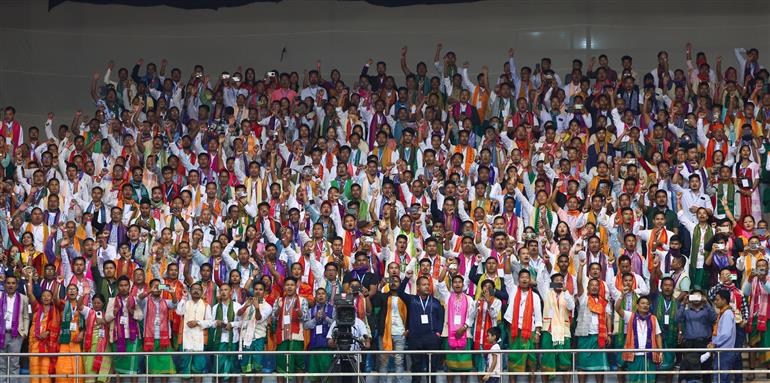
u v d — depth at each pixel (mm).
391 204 43031
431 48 60000
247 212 44188
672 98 51906
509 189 44281
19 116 58719
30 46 59500
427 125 48969
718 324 37969
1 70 58875
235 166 46562
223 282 40688
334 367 37094
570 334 39125
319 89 52219
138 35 60125
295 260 41250
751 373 37438
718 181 45031
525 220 44062
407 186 45562
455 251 41938
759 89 50906
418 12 60250
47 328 39375
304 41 60250
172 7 60375
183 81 60000
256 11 60438
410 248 42000
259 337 38875
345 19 60250
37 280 40312
